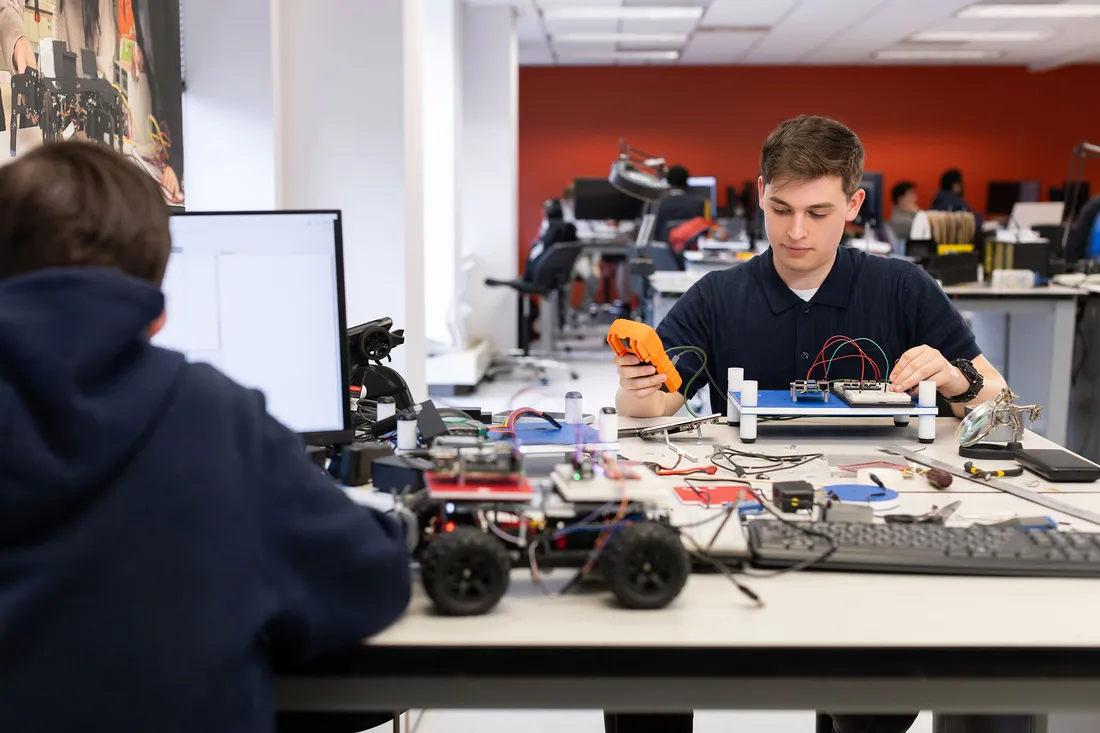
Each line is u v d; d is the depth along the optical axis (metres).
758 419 1.80
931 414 1.60
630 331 1.62
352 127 3.30
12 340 0.72
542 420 1.54
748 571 1.08
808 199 1.74
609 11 7.53
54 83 1.74
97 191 0.81
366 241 3.34
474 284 6.86
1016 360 4.38
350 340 1.56
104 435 0.75
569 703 0.92
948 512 1.23
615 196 7.71
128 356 0.80
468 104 6.74
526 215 11.34
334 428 1.32
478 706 0.92
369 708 0.92
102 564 0.77
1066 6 7.34
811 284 1.91
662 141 11.23
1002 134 11.12
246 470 0.84
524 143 11.28
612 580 0.97
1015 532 1.12
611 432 1.34
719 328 1.96
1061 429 3.99
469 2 6.55
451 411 1.54
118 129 2.04
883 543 1.09
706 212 7.52
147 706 0.78
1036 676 0.89
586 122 11.23
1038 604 0.98
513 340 6.93
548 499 1.04
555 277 6.38
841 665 0.90
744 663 0.90
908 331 1.93
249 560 0.82
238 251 1.28
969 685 0.90
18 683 0.76
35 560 0.76
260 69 3.14
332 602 0.87
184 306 1.27
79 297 0.75
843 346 1.91
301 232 1.29
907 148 11.18
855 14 7.69
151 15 2.24
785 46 9.52
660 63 10.97
